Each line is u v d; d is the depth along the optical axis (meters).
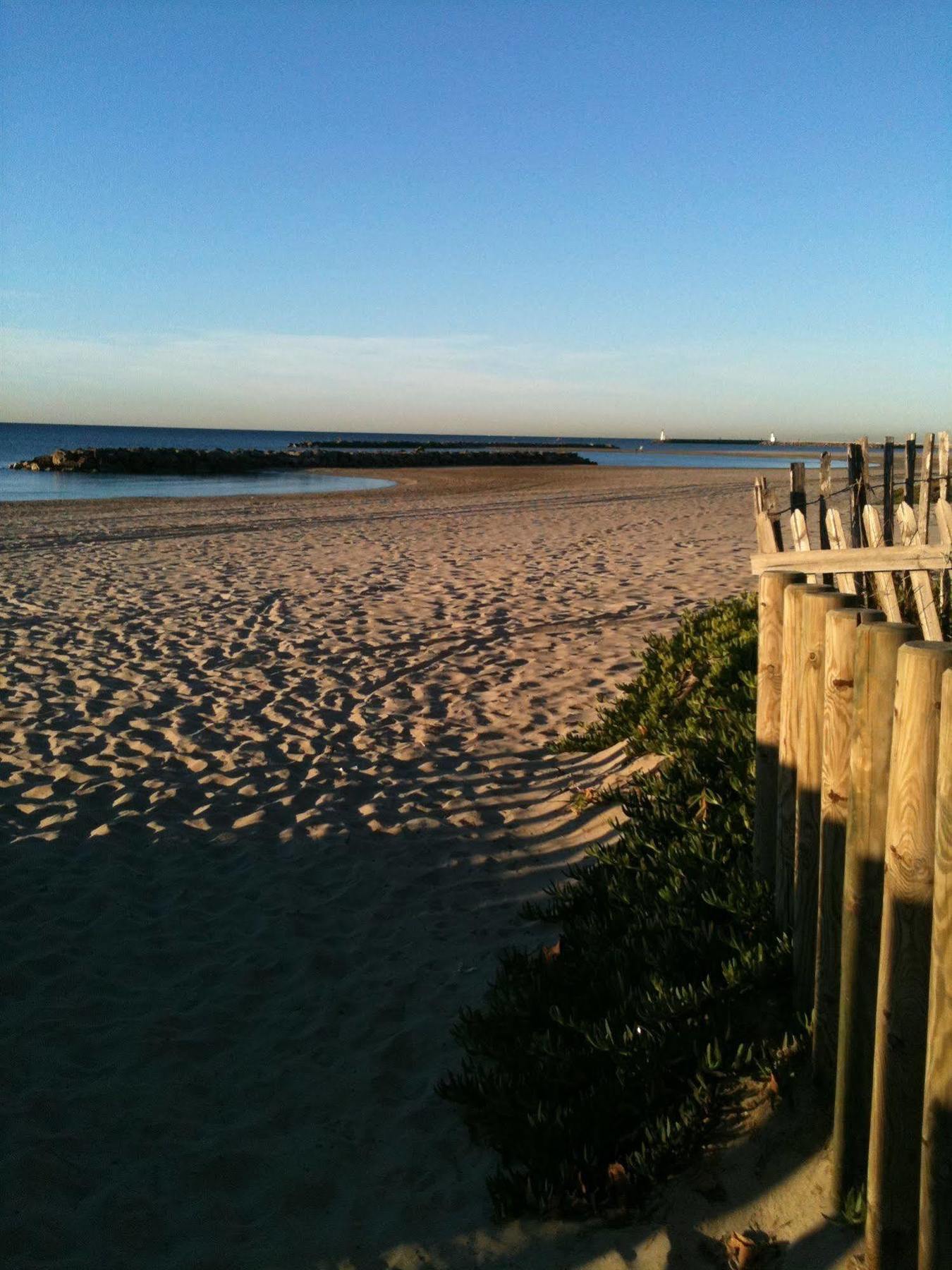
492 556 15.45
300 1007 3.81
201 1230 2.74
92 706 7.50
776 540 4.38
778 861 3.35
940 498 5.34
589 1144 2.87
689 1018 3.21
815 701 2.84
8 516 22.86
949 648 2.04
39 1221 2.74
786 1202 2.60
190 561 15.30
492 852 5.08
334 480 43.97
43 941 4.21
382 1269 2.59
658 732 5.91
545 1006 3.50
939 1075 1.98
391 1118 3.20
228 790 5.91
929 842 2.06
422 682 8.20
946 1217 2.02
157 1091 3.32
